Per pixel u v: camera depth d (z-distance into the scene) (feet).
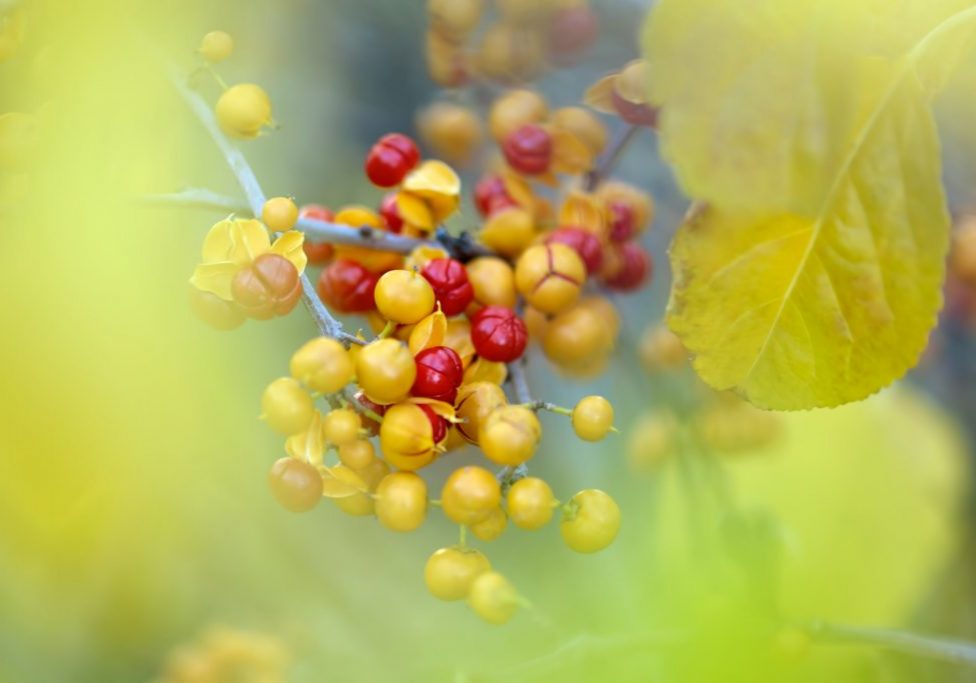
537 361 2.20
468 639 1.74
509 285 1.37
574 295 1.37
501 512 1.27
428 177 1.38
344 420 1.23
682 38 1.25
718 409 1.78
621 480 2.06
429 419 1.23
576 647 1.36
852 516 1.94
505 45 1.70
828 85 1.25
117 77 1.36
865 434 1.98
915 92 1.26
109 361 1.46
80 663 2.06
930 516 1.96
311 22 1.99
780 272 1.27
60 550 1.90
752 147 1.25
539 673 1.35
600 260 1.42
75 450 1.46
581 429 1.26
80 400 1.45
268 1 1.89
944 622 1.95
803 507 1.94
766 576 1.45
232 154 1.31
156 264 1.46
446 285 1.31
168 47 1.41
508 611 1.24
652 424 1.81
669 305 1.28
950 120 1.70
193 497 1.92
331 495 1.24
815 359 1.28
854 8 1.25
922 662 1.72
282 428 1.22
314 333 2.11
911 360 1.28
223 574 2.03
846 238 1.27
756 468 1.96
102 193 1.38
